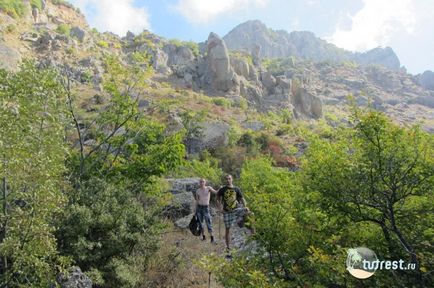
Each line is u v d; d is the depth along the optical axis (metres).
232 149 25.16
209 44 75.38
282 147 28.59
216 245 10.02
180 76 71.75
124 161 11.96
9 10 61.53
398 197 4.96
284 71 111.00
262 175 12.74
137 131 12.78
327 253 5.21
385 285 4.72
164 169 11.32
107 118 12.19
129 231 8.22
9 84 6.86
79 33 67.50
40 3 72.75
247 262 5.39
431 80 154.25
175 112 30.69
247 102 69.00
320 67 150.62
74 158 10.64
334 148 5.53
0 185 6.73
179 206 12.76
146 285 7.84
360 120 5.03
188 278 8.21
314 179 5.43
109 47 72.62
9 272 6.30
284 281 5.15
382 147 4.91
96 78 44.22
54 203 6.29
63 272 6.50
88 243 7.39
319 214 5.59
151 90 49.34
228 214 8.09
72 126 9.37
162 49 86.56
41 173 6.10
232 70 71.69
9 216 6.14
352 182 4.97
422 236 4.91
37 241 6.01
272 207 5.48
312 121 73.50
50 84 7.84
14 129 6.27
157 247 8.70
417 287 4.55
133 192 10.84
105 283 7.41
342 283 4.88
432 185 4.88
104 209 8.05
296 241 5.39
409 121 96.19
